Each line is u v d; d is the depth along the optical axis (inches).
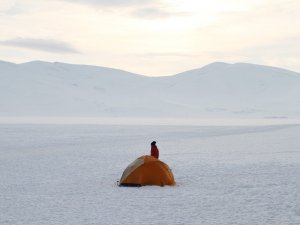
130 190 786.2
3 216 596.7
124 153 1446.9
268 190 773.3
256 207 640.4
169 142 1924.2
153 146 890.7
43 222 562.9
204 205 657.6
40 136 2288.4
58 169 1068.5
